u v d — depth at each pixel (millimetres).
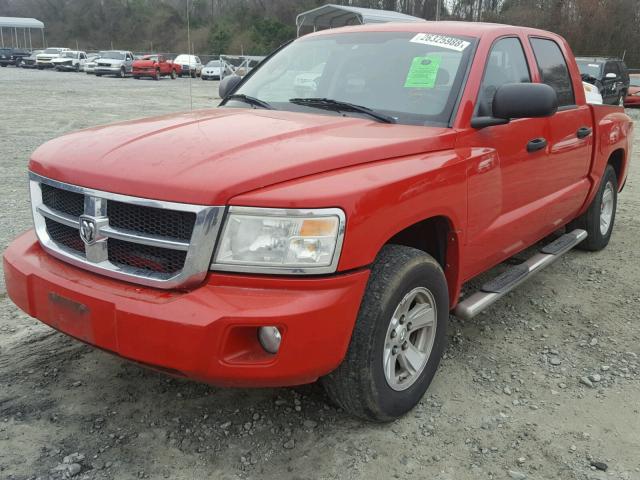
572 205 4910
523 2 52906
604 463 2785
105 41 80125
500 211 3701
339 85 3742
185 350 2361
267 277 2434
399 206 2734
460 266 3359
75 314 2627
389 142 2914
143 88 28500
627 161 6043
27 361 3463
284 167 2514
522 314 4383
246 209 2398
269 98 3902
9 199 7016
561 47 4816
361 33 4082
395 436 2928
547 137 4172
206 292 2432
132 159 2656
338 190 2504
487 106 3598
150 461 2697
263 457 2752
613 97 20797
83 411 3023
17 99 20062
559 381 3484
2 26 67000
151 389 3227
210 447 2803
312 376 2533
